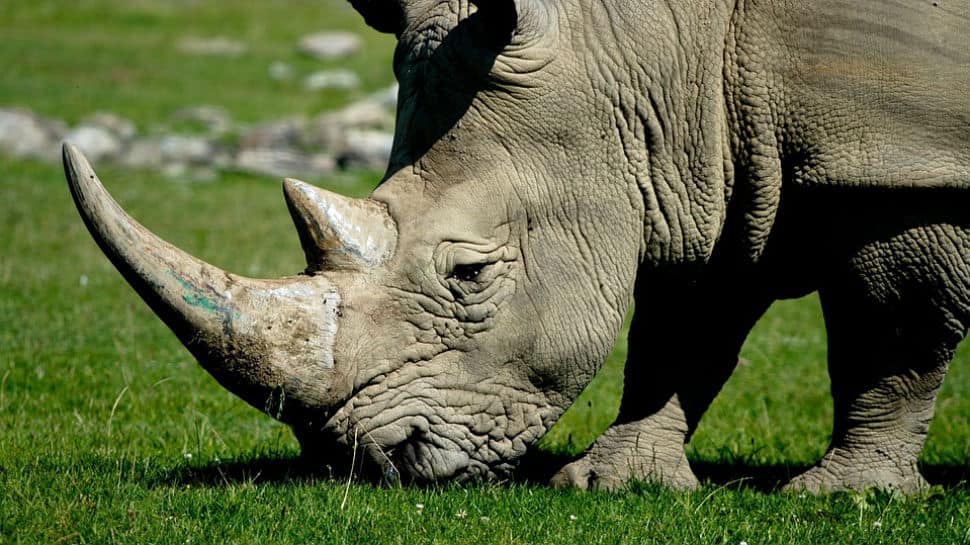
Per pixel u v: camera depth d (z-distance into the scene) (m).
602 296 15.87
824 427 24.66
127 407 22.80
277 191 54.84
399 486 15.66
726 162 16.56
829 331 18.45
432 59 15.19
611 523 15.66
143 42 96.50
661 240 16.44
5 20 100.44
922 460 21.77
